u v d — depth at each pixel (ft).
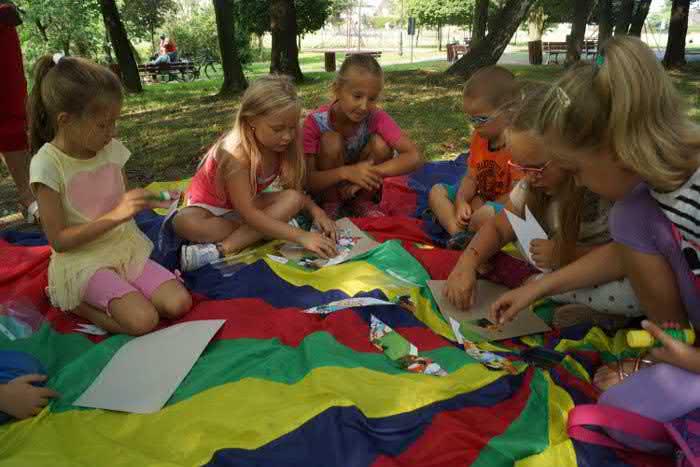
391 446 5.37
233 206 9.84
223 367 6.54
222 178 9.46
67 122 7.18
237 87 36.55
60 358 7.07
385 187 12.68
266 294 8.42
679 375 5.32
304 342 6.84
